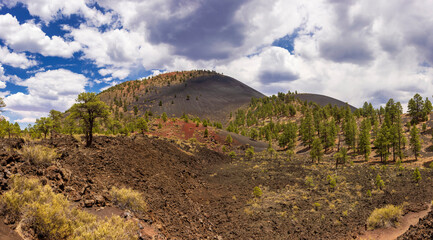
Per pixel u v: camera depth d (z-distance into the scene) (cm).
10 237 632
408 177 4159
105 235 825
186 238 1445
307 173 4603
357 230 2155
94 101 2625
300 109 19050
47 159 1308
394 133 7012
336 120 12850
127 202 1326
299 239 2025
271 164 5634
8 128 4372
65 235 773
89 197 1174
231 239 1895
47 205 794
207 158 5994
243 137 10494
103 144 2972
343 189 3550
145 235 1097
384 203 2811
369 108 13088
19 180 895
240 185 3775
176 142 6550
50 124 4519
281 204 2875
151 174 2666
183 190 2808
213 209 2608
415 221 2158
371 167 5272
